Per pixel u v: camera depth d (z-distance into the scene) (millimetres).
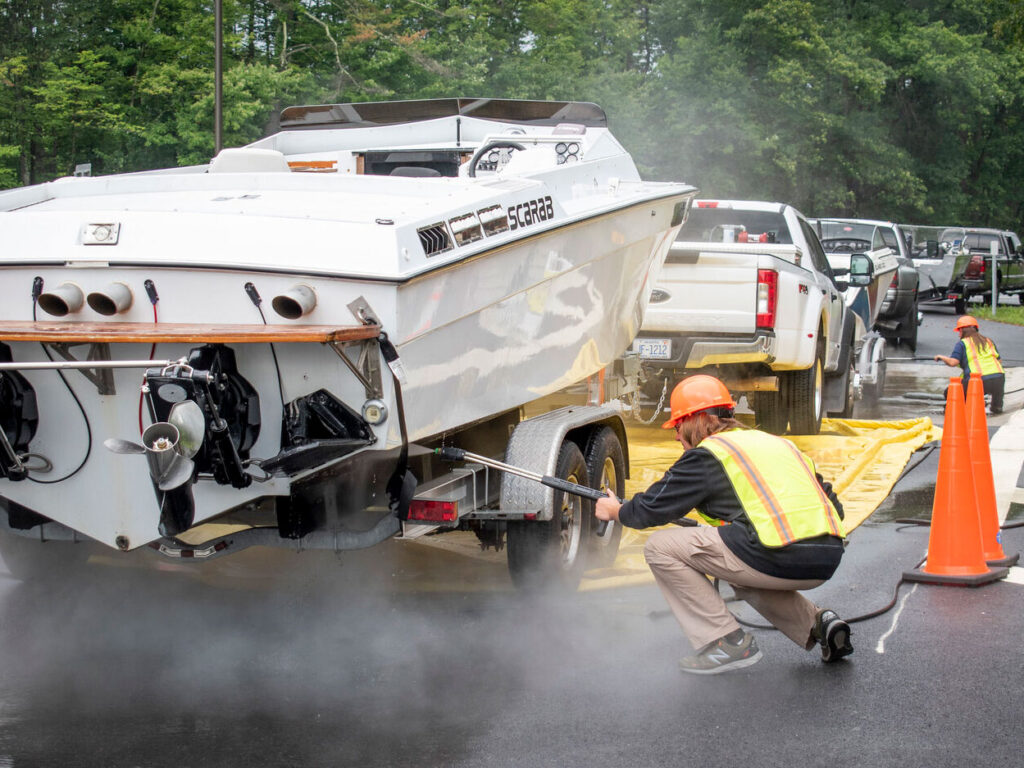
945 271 27812
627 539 7473
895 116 46281
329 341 4488
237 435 4836
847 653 5180
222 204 5422
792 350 10125
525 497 5785
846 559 6988
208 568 6730
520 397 6094
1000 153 52844
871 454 9914
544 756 4188
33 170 27688
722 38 39031
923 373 17016
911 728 4465
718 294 9727
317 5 32750
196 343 4738
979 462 6922
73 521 5176
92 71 26984
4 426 5004
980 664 5188
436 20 34000
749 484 4910
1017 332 23828
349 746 4270
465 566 6785
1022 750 4273
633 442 10438
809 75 38594
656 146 36812
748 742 4320
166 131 27922
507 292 5695
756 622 5770
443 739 4332
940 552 6551
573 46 36688
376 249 4793
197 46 27828
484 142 7336
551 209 6070
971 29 49062
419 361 5000
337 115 9266
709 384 5180
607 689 4855
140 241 4996
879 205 45469
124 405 4969
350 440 4824
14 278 5121
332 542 5316
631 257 7215
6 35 26500
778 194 40656
